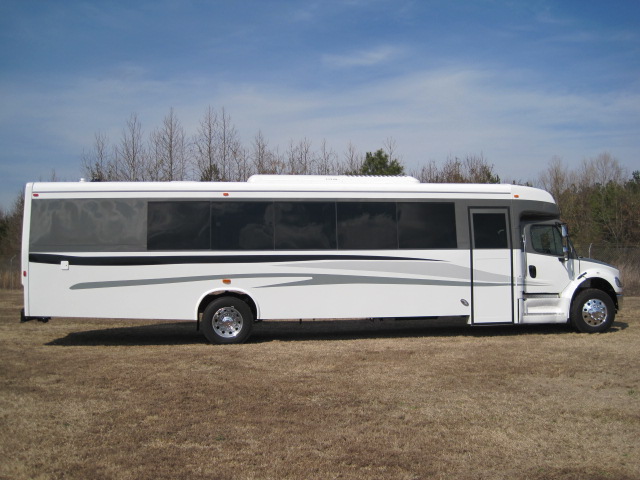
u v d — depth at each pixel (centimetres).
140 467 509
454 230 1195
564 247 1242
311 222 1159
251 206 1148
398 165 2581
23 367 909
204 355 1010
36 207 1107
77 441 572
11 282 2588
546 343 1115
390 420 639
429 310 1179
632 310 1627
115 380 820
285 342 1155
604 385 785
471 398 725
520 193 1225
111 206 1116
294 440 576
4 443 566
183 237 1127
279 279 1145
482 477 493
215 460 525
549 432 602
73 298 1102
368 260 1166
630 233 3272
